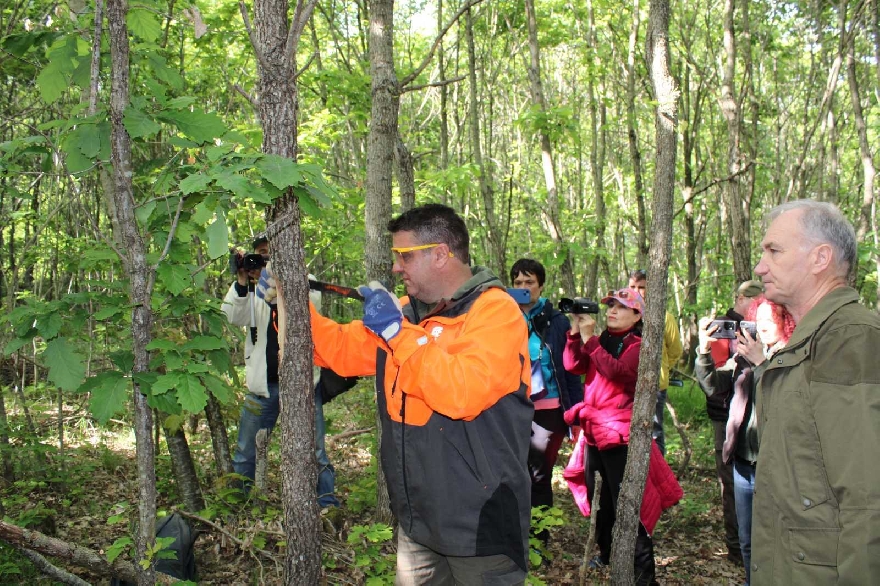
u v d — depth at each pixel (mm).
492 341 2117
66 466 5227
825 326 1796
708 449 6676
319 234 7430
